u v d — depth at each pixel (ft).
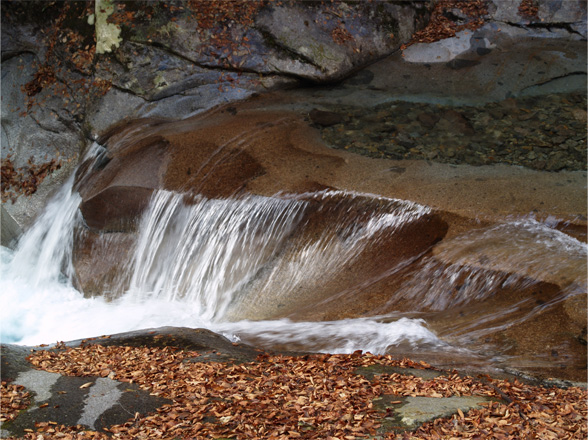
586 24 45.06
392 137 33.88
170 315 29.96
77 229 35.35
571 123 34.65
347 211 28.91
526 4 46.14
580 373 20.75
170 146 34.12
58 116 41.47
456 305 25.07
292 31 39.68
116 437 14.84
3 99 43.83
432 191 28.45
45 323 31.37
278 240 29.96
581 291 22.58
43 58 43.68
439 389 17.83
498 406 16.71
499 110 36.65
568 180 29.09
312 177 30.50
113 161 35.47
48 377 18.61
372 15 42.50
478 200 27.58
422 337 23.65
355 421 15.24
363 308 26.48
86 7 42.32
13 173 41.04
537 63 41.70
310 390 17.33
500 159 31.55
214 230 31.12
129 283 32.81
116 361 20.30
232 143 33.47
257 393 17.06
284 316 27.61
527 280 23.77
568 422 16.37
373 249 28.22
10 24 44.50
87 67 41.14
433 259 26.05
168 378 18.45
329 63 39.86
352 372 19.27
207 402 16.58
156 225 32.65
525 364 21.45
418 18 45.06
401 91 39.42
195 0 39.88
